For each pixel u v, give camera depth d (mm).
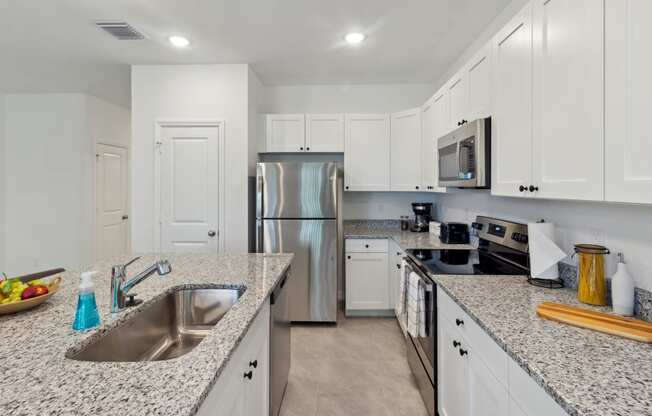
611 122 947
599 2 983
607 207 1326
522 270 1849
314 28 2549
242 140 3285
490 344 1115
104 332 1074
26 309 1214
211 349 916
